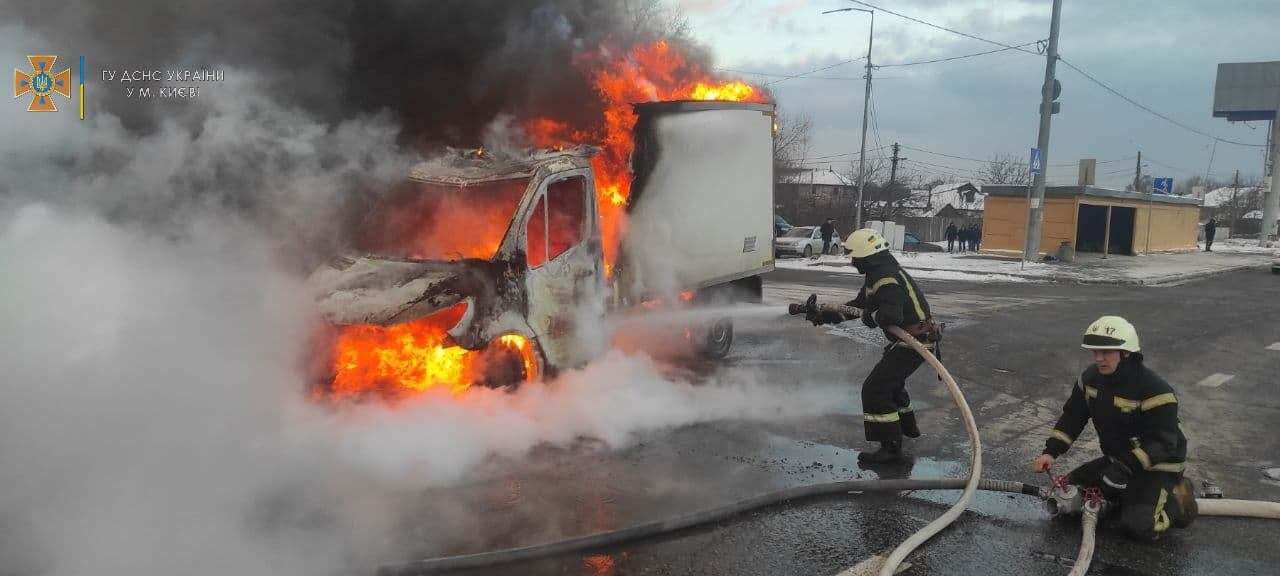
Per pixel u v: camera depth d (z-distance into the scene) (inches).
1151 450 159.6
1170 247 1457.9
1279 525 174.1
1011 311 536.1
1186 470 212.5
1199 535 167.5
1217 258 1269.7
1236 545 162.7
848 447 222.8
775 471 199.9
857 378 313.3
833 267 988.6
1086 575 147.6
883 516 173.6
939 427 248.7
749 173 342.6
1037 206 968.9
